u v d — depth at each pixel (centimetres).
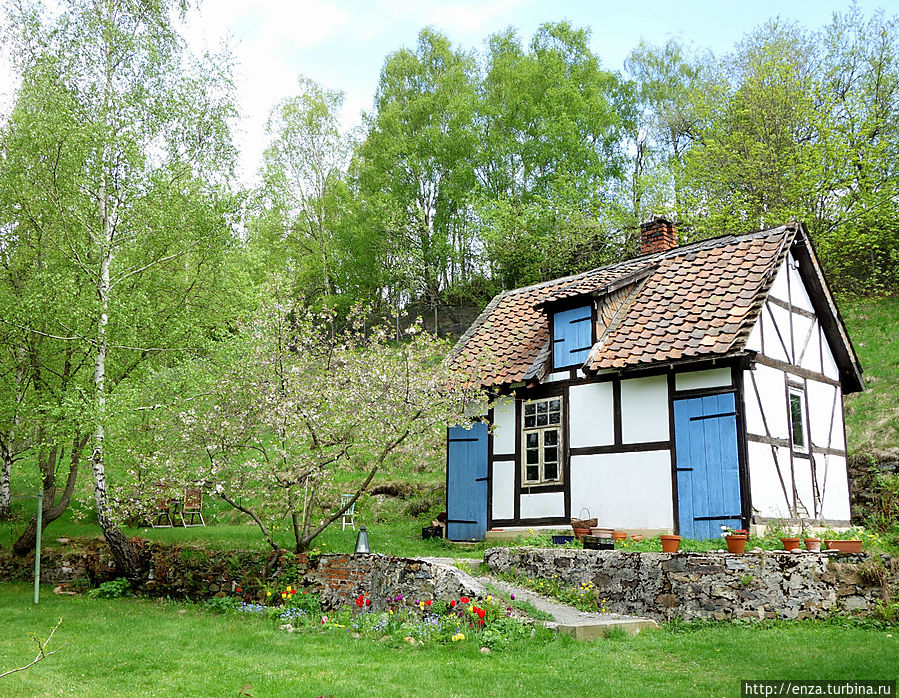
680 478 1283
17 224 1447
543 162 3344
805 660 737
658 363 1289
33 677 728
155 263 1447
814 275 1534
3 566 1502
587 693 636
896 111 2717
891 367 2003
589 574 1057
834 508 1470
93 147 1380
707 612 948
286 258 2967
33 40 1451
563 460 1452
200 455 1213
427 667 739
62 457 1553
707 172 2669
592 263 2945
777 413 1348
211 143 1533
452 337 3303
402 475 2062
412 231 3425
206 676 724
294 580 1157
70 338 1377
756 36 3106
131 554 1348
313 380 1232
